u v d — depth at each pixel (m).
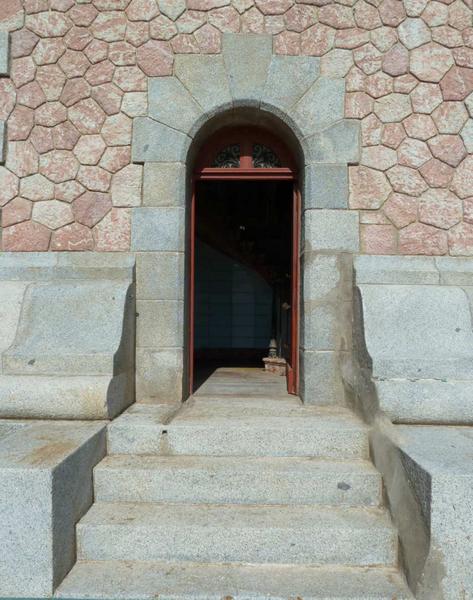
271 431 3.40
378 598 2.46
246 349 8.98
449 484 2.33
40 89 4.32
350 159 4.25
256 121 4.55
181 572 2.68
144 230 4.25
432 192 4.26
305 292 4.25
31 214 4.30
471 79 4.28
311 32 4.30
